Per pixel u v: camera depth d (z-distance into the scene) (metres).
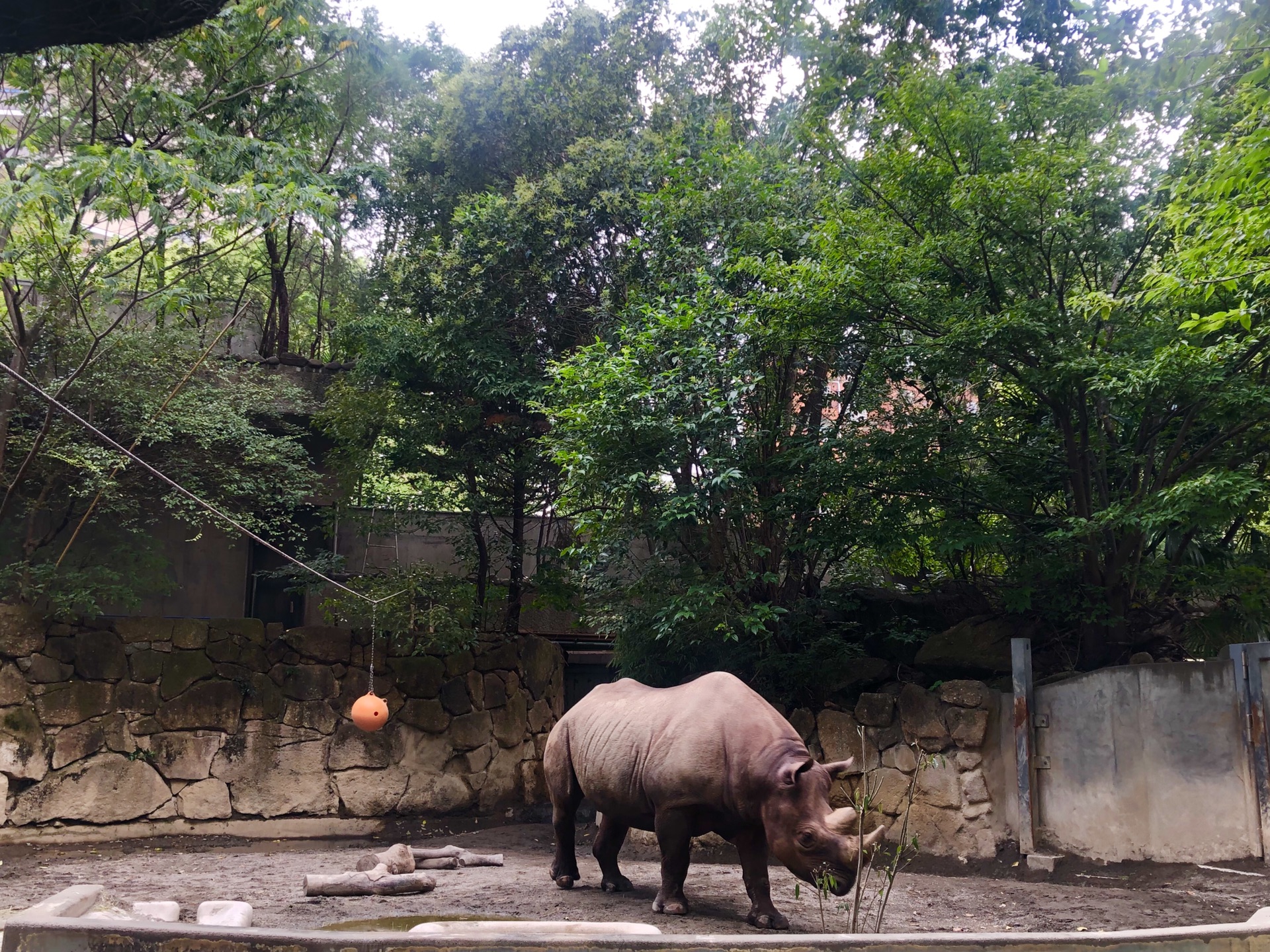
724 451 9.45
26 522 11.42
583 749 7.04
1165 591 9.83
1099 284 9.68
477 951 3.57
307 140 13.06
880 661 10.66
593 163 12.36
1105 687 8.41
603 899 6.79
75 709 10.18
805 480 9.73
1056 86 9.77
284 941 3.54
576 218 12.13
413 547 15.04
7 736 9.77
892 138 9.92
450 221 13.73
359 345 13.93
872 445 9.63
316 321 17.55
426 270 12.93
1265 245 6.71
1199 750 7.86
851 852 5.41
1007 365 9.01
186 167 9.32
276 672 11.25
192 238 12.52
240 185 9.71
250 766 10.91
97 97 12.02
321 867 8.55
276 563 14.34
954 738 9.11
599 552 10.02
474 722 12.11
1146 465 8.84
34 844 9.74
